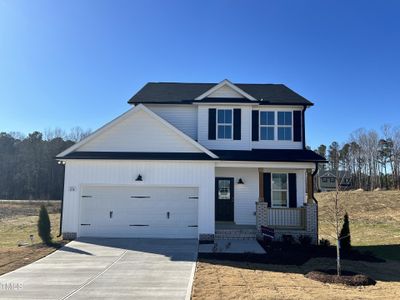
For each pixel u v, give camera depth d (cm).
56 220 2511
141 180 1588
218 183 1858
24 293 859
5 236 1934
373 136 6184
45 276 1009
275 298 825
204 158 1600
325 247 1525
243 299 816
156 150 1647
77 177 1587
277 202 1848
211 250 1378
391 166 5991
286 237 1608
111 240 1527
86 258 1223
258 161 1648
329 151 6450
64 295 848
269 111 1870
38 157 5959
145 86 2136
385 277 1080
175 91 2039
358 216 2981
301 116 1869
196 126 1867
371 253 1496
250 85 2155
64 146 6031
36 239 1753
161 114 1880
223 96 1856
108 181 1588
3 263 1152
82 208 1597
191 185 1593
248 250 1399
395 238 2014
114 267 1111
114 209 1603
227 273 1056
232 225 1773
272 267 1159
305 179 1859
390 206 3306
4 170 5884
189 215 1608
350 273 1088
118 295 849
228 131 1834
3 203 4125
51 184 5903
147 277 1005
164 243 1484
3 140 6650
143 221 1603
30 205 4006
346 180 1823
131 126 1659
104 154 1614
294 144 1847
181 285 929
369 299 828
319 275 1032
